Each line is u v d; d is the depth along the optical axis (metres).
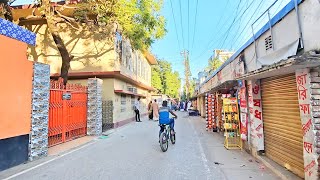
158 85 50.62
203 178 5.78
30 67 7.58
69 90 11.53
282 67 4.93
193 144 10.30
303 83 5.04
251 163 7.11
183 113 37.53
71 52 17.47
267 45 7.15
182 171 6.34
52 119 10.02
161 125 9.27
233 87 11.48
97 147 9.80
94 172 6.27
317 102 4.79
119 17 11.73
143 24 13.03
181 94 77.56
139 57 27.34
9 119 6.71
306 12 5.12
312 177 4.77
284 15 6.03
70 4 15.16
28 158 7.43
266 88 7.44
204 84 25.95
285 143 6.20
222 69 14.95
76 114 12.23
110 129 16.20
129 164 7.06
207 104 15.48
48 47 17.59
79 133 12.50
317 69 4.77
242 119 8.93
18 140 7.06
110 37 16.75
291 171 5.87
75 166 6.86
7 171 6.37
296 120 5.66
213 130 14.53
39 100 7.93
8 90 6.70
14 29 6.93
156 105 24.89
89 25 14.59
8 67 6.71
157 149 9.28
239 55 10.21
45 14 12.56
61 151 8.93
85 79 17.22
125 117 20.27
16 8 15.93
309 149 4.86
